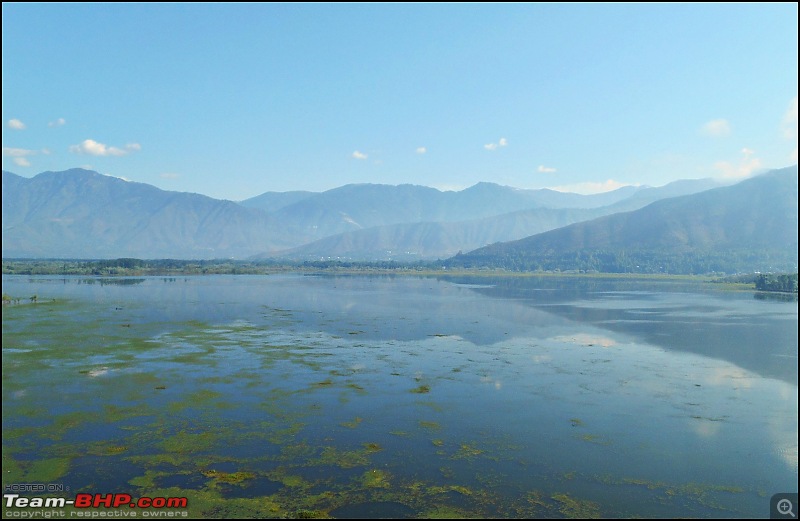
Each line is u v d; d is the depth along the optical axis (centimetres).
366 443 3862
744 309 12775
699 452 3725
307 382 5434
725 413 4503
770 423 4266
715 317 11038
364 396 4953
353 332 8775
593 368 6119
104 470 3412
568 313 11819
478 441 3906
